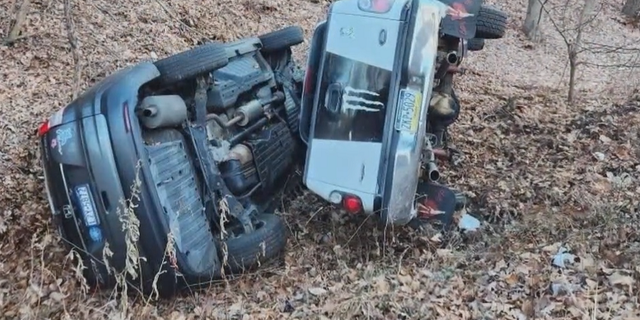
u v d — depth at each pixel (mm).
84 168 3971
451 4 5012
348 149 4406
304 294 4242
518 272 4258
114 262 4027
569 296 3883
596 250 4477
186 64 4582
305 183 4547
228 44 5559
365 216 5125
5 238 5043
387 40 4320
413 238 4922
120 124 3959
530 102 8789
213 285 4359
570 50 8844
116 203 3930
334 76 4453
